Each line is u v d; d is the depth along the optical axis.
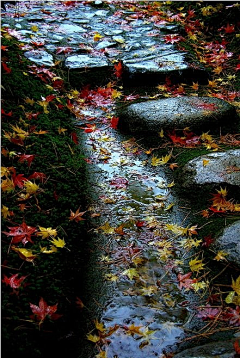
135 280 2.15
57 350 1.77
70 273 2.07
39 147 2.69
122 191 2.79
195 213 2.58
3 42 3.76
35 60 3.91
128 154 3.16
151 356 1.78
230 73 4.30
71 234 2.24
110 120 3.55
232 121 3.41
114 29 4.93
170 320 1.94
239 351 1.59
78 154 2.91
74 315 1.94
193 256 2.29
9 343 1.60
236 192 2.61
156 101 3.45
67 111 3.50
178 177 2.86
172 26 4.96
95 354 1.79
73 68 4.01
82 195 2.55
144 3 5.72
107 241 2.38
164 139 3.23
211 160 2.81
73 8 5.44
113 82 4.01
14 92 3.12
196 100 3.47
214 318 1.93
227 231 2.29
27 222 2.15
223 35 4.98
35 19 4.94
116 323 1.93
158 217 2.58
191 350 1.68
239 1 5.18
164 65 4.05
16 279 1.83
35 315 1.72
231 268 2.13
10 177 2.40
